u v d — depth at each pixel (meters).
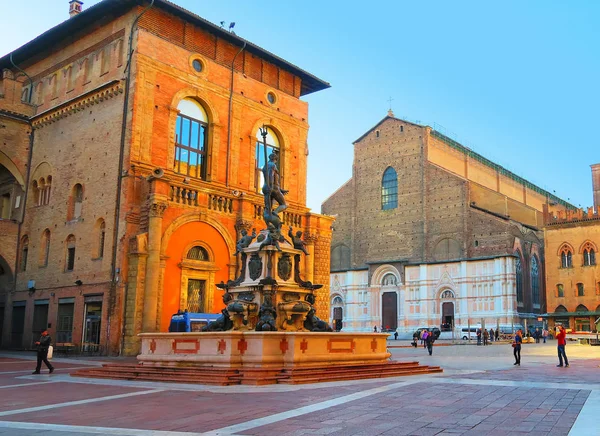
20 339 41.78
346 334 21.50
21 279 42.38
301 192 46.62
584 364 29.47
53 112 41.75
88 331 35.53
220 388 17.11
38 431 10.79
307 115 48.34
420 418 11.92
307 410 12.96
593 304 74.19
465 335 75.81
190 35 40.16
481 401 14.40
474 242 81.25
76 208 39.19
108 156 36.72
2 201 46.16
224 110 41.44
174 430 10.79
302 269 44.16
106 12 38.66
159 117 37.28
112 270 34.16
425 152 87.81
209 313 35.94
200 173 40.03
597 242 75.12
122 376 20.70
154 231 33.81
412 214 87.56
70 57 42.28
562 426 10.98
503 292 76.38
